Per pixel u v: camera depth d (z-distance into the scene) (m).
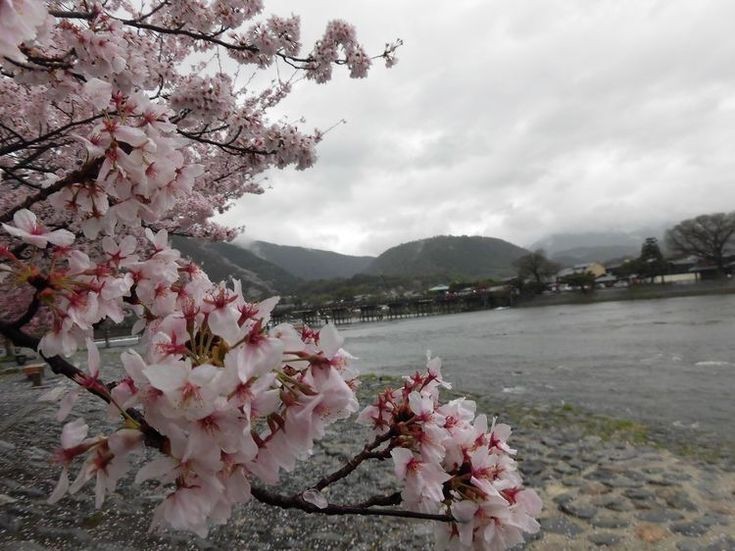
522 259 143.62
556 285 137.25
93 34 3.07
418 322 108.00
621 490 7.05
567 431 10.36
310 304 114.31
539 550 5.44
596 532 5.80
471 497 1.65
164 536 5.15
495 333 52.66
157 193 1.69
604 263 169.62
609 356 25.73
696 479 7.44
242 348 1.18
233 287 1.42
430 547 5.30
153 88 6.12
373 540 5.45
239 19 6.48
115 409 1.25
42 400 1.29
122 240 1.70
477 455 1.68
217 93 5.88
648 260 122.50
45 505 5.52
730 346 25.89
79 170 1.65
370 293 165.88
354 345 50.97
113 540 4.95
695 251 119.31
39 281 1.50
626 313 67.44
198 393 1.12
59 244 1.52
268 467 1.30
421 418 1.68
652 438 9.84
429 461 1.62
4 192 6.53
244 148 6.41
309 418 1.29
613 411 13.02
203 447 1.16
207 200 10.10
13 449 7.35
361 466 7.88
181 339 1.32
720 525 5.91
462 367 24.80
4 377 20.50
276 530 5.63
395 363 30.14
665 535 5.70
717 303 70.38
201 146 10.07
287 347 1.34
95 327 1.78
